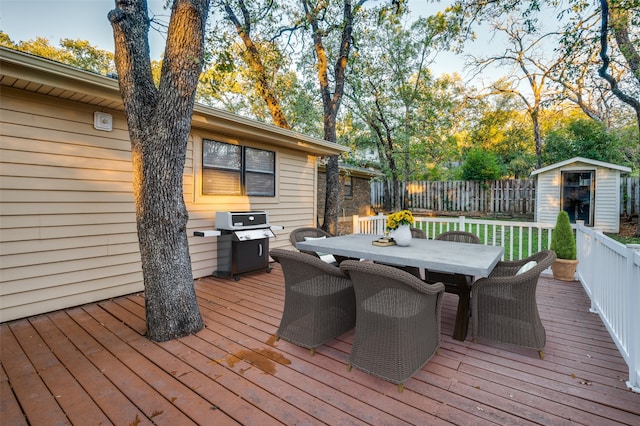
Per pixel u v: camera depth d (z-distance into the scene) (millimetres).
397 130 10500
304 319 2406
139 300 3666
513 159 16203
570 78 6500
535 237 8500
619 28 5629
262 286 4215
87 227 3523
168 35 2467
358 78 9062
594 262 3195
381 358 1972
